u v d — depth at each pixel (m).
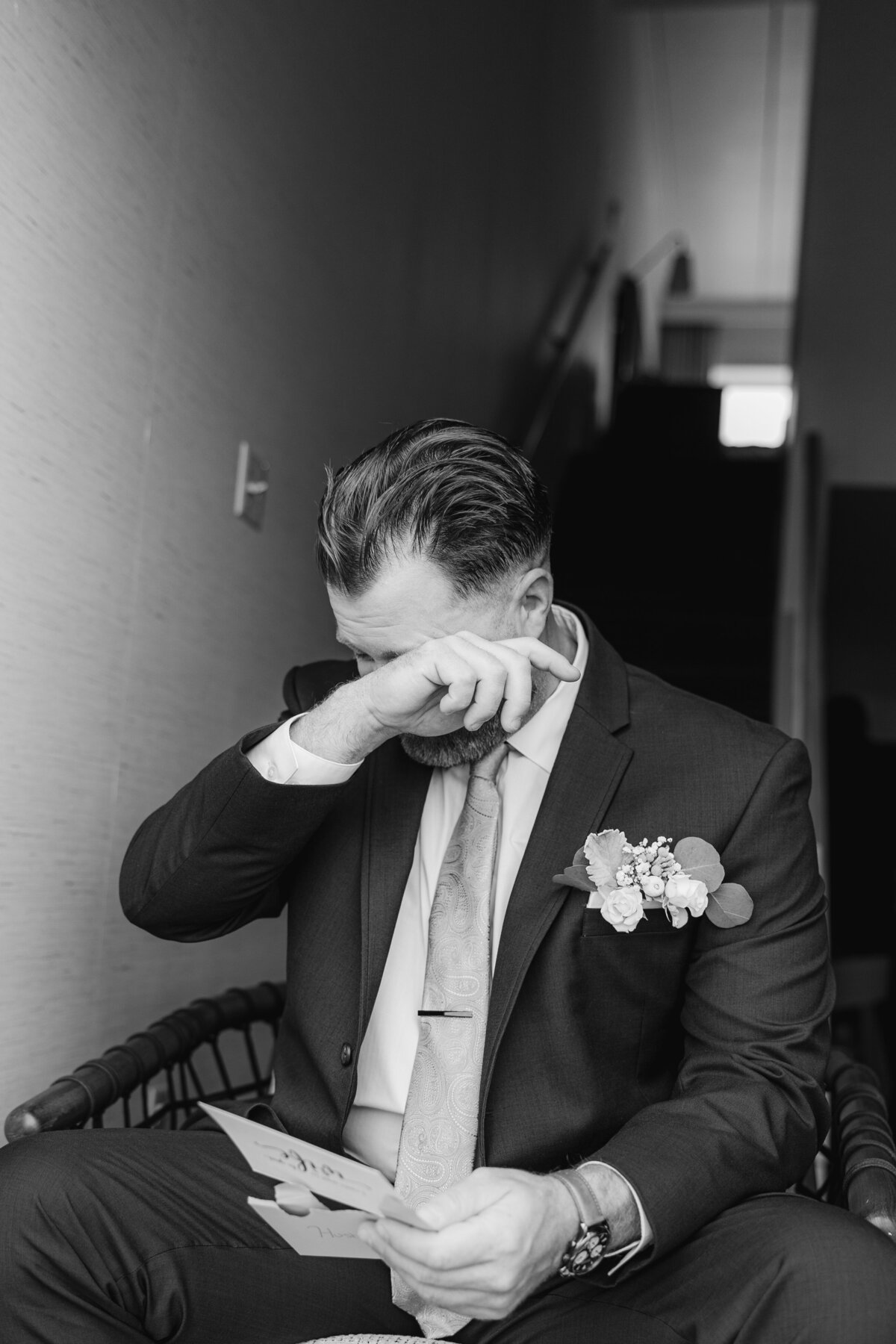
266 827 1.36
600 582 5.10
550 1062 1.31
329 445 2.66
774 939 1.35
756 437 11.41
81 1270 1.21
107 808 1.72
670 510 5.59
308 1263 1.30
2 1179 1.23
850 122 5.16
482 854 1.33
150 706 1.83
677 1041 1.42
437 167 3.69
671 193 9.55
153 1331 1.26
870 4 5.20
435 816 1.45
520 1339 1.22
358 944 1.41
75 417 1.58
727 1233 1.16
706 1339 1.12
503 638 1.34
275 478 2.33
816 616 3.83
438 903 1.33
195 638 1.98
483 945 1.30
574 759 1.40
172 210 1.84
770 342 10.96
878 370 4.96
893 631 5.36
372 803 1.45
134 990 1.82
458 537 1.29
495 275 4.75
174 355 1.87
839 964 3.98
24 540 1.47
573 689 1.46
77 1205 1.22
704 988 1.35
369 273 2.96
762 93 8.45
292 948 1.46
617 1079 1.34
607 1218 1.11
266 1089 1.79
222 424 2.06
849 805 4.53
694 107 8.69
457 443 1.33
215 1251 1.27
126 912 1.46
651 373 10.38
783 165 9.09
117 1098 1.44
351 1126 1.37
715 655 4.62
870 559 5.16
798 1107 1.26
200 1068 2.10
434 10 3.60
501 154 4.75
